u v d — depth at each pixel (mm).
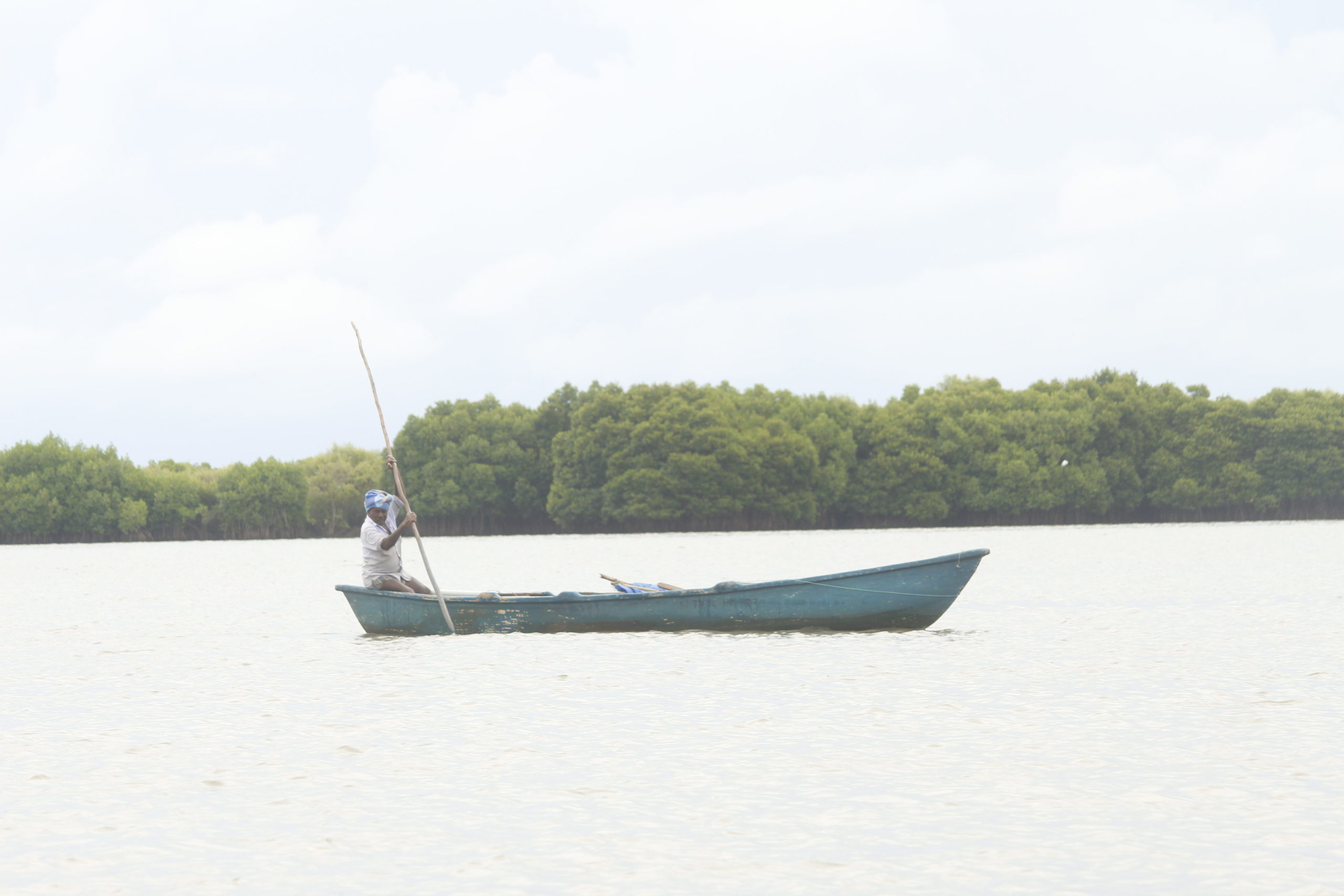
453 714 30703
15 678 38938
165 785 23672
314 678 37688
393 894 17344
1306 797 21656
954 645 43875
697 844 19500
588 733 28062
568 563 127062
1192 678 35594
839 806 21594
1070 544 160375
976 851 18922
